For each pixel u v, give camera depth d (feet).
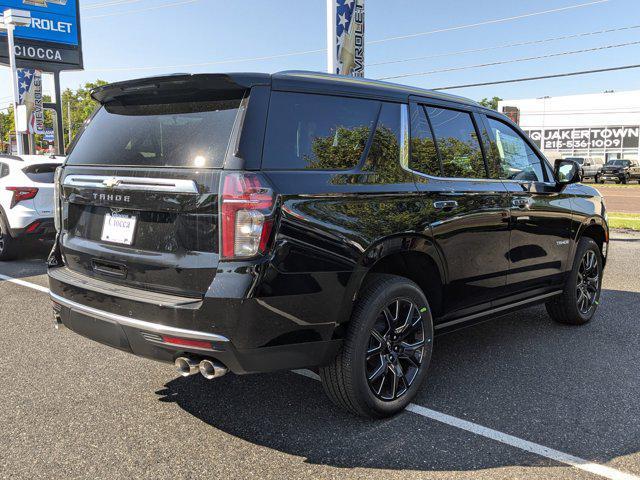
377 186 10.40
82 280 10.32
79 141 11.32
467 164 12.84
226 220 8.54
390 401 10.73
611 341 15.71
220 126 9.08
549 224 14.83
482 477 8.79
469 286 12.51
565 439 10.02
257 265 8.54
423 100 12.05
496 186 13.19
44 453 9.39
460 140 12.80
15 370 13.14
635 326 17.22
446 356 14.43
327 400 11.64
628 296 21.21
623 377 12.98
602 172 127.13
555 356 14.42
